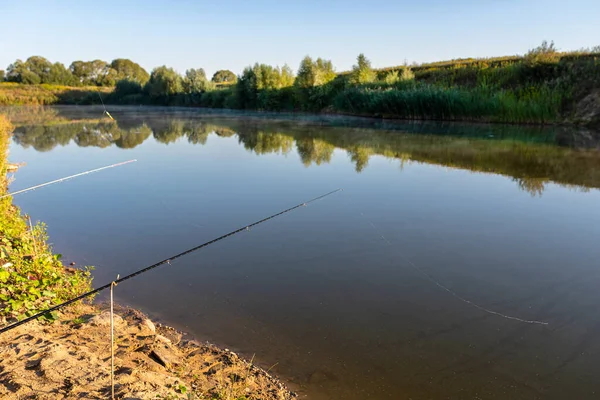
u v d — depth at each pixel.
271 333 3.95
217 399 2.95
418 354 3.62
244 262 5.52
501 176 10.07
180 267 5.41
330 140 17.39
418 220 7.04
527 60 23.73
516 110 21.50
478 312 4.26
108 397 2.68
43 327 3.73
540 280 4.91
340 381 3.29
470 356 3.58
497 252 5.71
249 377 3.28
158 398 2.72
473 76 27.83
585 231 6.41
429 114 25.97
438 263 5.39
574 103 20.42
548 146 14.24
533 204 7.80
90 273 5.31
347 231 6.58
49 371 2.92
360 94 30.86
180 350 3.64
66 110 43.16
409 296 4.60
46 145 17.38
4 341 3.35
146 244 6.26
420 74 32.34
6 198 7.03
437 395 3.14
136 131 22.77
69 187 9.82
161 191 9.32
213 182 10.13
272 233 6.56
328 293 4.68
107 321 3.97
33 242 5.60
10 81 66.19
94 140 18.94
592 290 4.66
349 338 3.85
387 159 12.65
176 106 55.03
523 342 3.76
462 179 9.88
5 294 4.08
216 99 49.81
